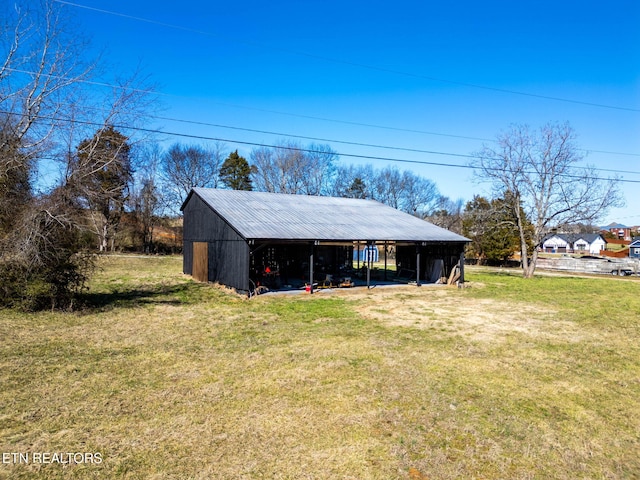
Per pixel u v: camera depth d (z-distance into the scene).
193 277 19.98
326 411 5.08
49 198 10.33
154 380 5.98
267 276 17.55
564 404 5.56
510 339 9.06
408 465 3.96
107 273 21.34
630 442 4.57
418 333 9.41
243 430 4.55
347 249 23.42
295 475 3.74
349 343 8.31
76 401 5.18
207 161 45.34
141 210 39.12
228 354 7.35
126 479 3.61
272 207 19.25
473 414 5.14
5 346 7.39
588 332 9.98
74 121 12.48
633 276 29.94
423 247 21.66
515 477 3.83
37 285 9.98
